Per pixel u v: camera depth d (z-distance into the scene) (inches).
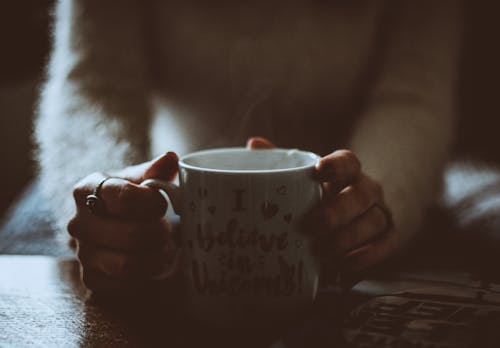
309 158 18.2
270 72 33.8
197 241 16.9
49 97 30.8
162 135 36.6
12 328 17.1
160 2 33.5
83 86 29.2
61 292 19.5
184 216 17.2
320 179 17.3
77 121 28.1
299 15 32.7
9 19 57.9
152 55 34.5
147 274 19.1
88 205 18.7
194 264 17.1
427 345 14.8
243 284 16.7
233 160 19.0
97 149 27.2
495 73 50.1
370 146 27.8
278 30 32.9
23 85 61.9
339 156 18.0
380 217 19.4
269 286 16.6
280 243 16.6
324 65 33.7
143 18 33.3
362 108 33.7
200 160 18.5
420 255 21.4
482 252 21.3
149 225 18.7
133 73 30.4
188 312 17.9
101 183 18.8
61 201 26.2
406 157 26.6
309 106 34.7
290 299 16.9
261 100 34.4
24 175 63.8
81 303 18.7
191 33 33.6
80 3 30.0
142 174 19.2
